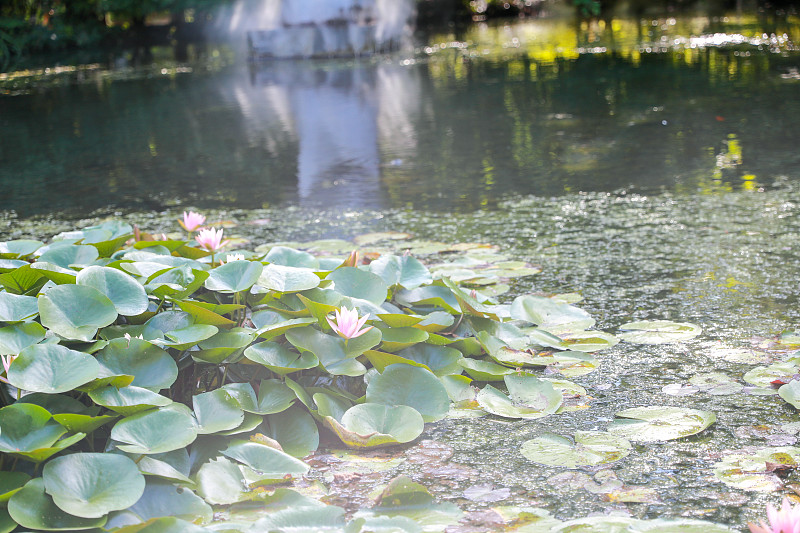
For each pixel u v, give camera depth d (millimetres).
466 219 3764
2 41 14180
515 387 1975
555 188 4324
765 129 5539
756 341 2230
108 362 1748
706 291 2664
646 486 1537
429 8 19016
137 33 17719
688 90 7551
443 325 2211
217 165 5293
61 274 2000
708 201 3863
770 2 18609
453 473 1617
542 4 20641
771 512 1070
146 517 1421
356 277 2270
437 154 5359
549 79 8852
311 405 1804
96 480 1412
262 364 1812
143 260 2314
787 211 3594
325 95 8414
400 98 7980
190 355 1904
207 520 1422
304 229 3678
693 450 1668
